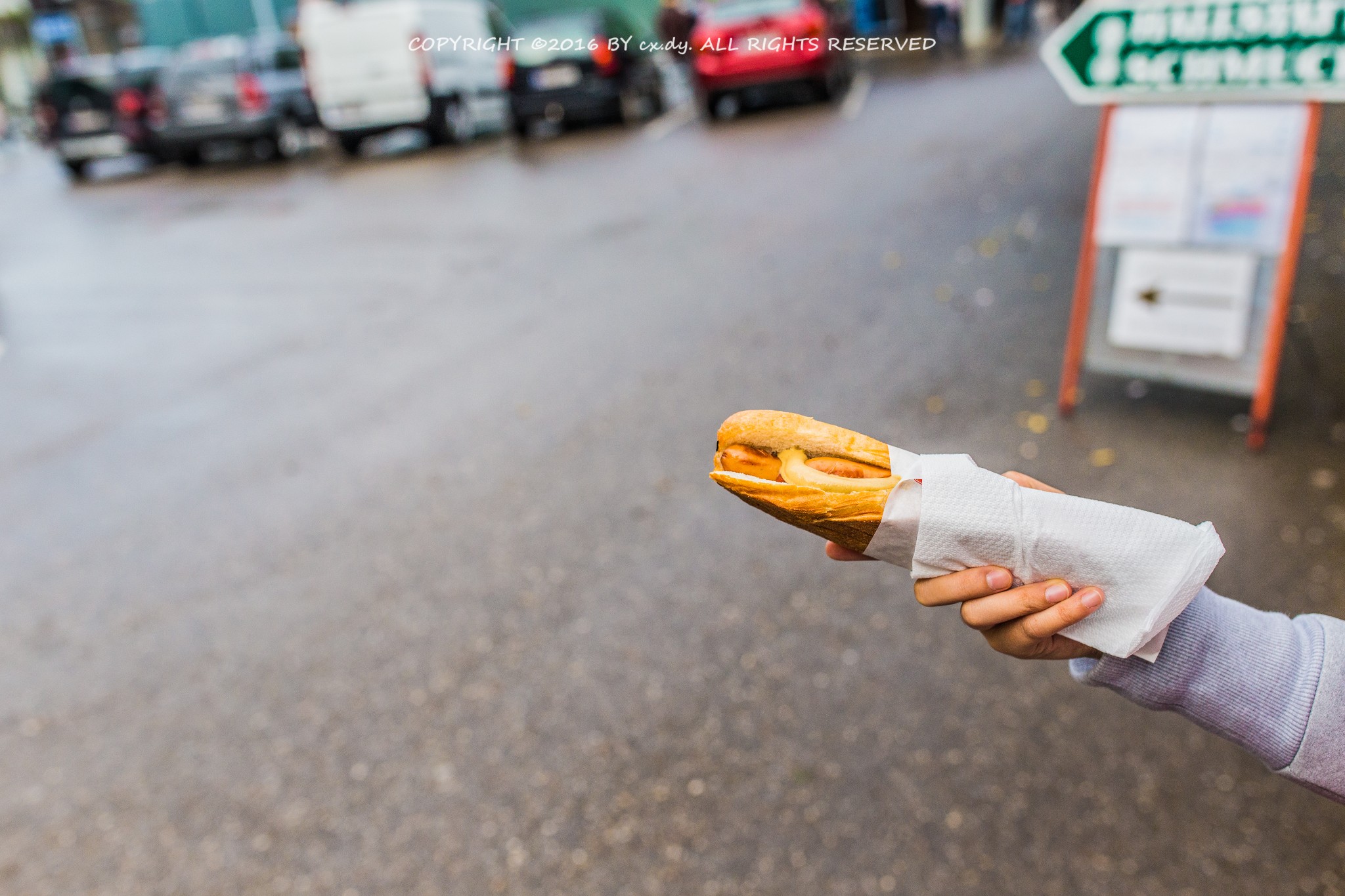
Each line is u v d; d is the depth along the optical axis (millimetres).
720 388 4809
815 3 12859
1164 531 832
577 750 2656
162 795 2682
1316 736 874
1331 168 6078
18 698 3156
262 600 3527
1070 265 5770
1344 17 3252
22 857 2529
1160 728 2479
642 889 2232
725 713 2713
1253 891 2051
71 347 6828
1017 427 4023
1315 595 2824
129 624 3488
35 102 15406
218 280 8188
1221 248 3656
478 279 7320
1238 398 4035
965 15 19875
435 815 2508
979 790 2367
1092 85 3723
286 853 2449
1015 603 855
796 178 9133
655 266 7051
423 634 3215
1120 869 2131
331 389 5520
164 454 4918
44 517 4387
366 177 12531
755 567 3330
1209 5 3453
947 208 7352
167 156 15281
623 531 3658
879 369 4758
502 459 4375
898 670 2783
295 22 17812
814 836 2309
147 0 31578
